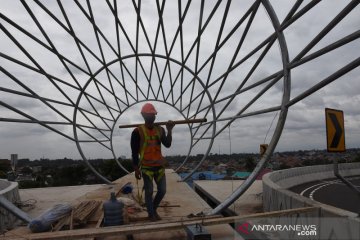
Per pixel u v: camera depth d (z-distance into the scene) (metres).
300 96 6.56
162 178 7.48
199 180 25.23
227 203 7.69
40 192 19.92
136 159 7.43
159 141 7.59
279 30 7.06
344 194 19.25
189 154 20.17
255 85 9.02
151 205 7.33
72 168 37.91
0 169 35.31
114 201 7.01
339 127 6.75
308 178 27.88
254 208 14.06
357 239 5.21
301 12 6.12
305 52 6.45
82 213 7.64
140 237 6.40
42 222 6.61
